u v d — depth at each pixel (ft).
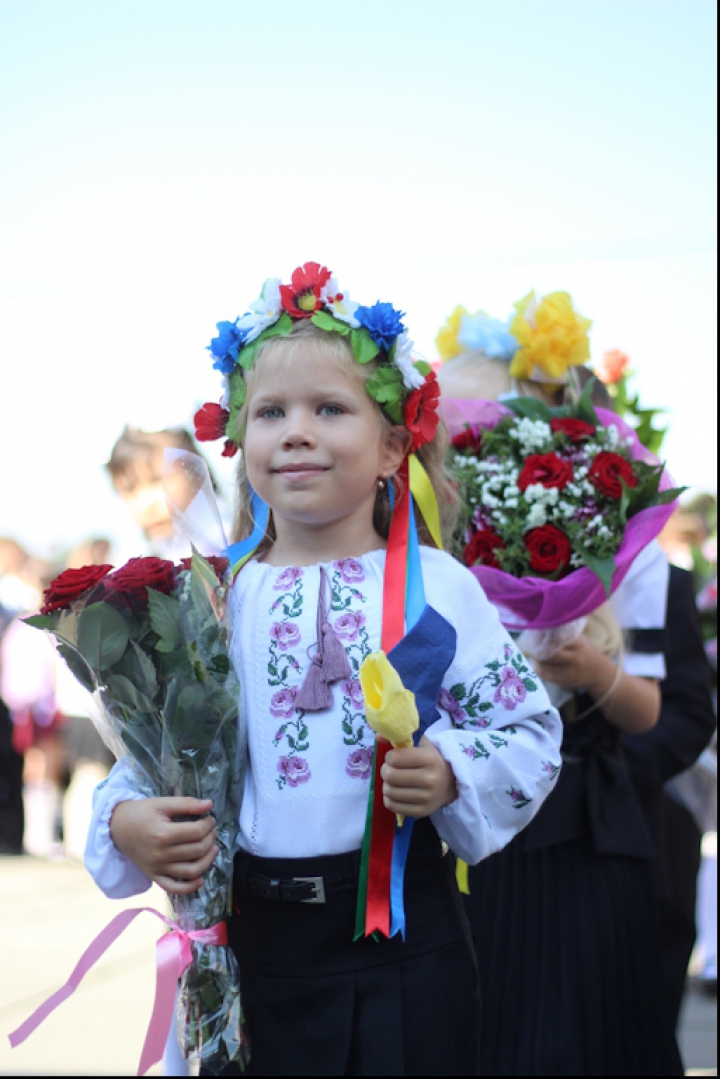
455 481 7.75
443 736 5.73
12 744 22.02
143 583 5.65
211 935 5.85
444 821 5.71
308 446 5.94
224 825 5.87
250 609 6.14
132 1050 11.15
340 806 5.70
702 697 8.90
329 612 6.01
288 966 5.65
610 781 7.90
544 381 9.05
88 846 5.90
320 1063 5.52
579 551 7.80
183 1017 5.89
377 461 6.20
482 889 7.82
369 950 5.63
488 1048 7.61
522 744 5.92
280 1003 5.65
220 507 7.03
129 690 5.69
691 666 8.95
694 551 13.30
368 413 6.10
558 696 8.06
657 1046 7.66
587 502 8.02
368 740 5.77
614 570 7.66
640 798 8.57
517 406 8.68
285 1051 5.62
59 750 22.47
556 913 7.72
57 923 16.63
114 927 5.91
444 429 7.14
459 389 9.07
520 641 7.95
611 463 8.15
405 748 5.42
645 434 10.07
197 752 5.72
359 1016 5.57
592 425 8.59
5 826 21.89
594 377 9.14
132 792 5.96
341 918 5.63
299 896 5.64
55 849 22.27
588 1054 7.49
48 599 5.72
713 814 11.41
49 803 22.71
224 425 6.57
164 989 5.71
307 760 5.75
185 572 5.86
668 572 8.94
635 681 8.13
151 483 7.63
